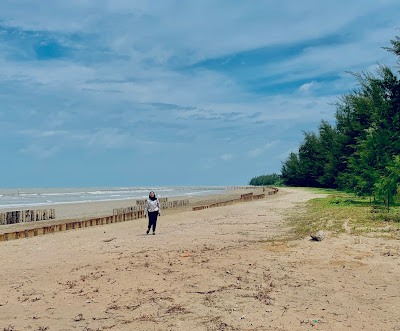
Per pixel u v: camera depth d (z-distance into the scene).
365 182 23.03
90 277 8.08
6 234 16.23
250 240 12.48
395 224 13.48
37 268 9.51
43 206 40.38
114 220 23.86
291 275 7.55
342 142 41.06
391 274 7.25
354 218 15.52
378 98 30.45
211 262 9.06
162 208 34.34
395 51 29.53
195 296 6.41
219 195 64.69
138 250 11.43
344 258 8.80
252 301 6.04
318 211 20.86
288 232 13.88
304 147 72.94
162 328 5.02
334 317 5.20
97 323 5.31
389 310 5.37
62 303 6.32
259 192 71.06
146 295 6.58
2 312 5.93
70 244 13.88
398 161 19.23
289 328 4.87
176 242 12.77
